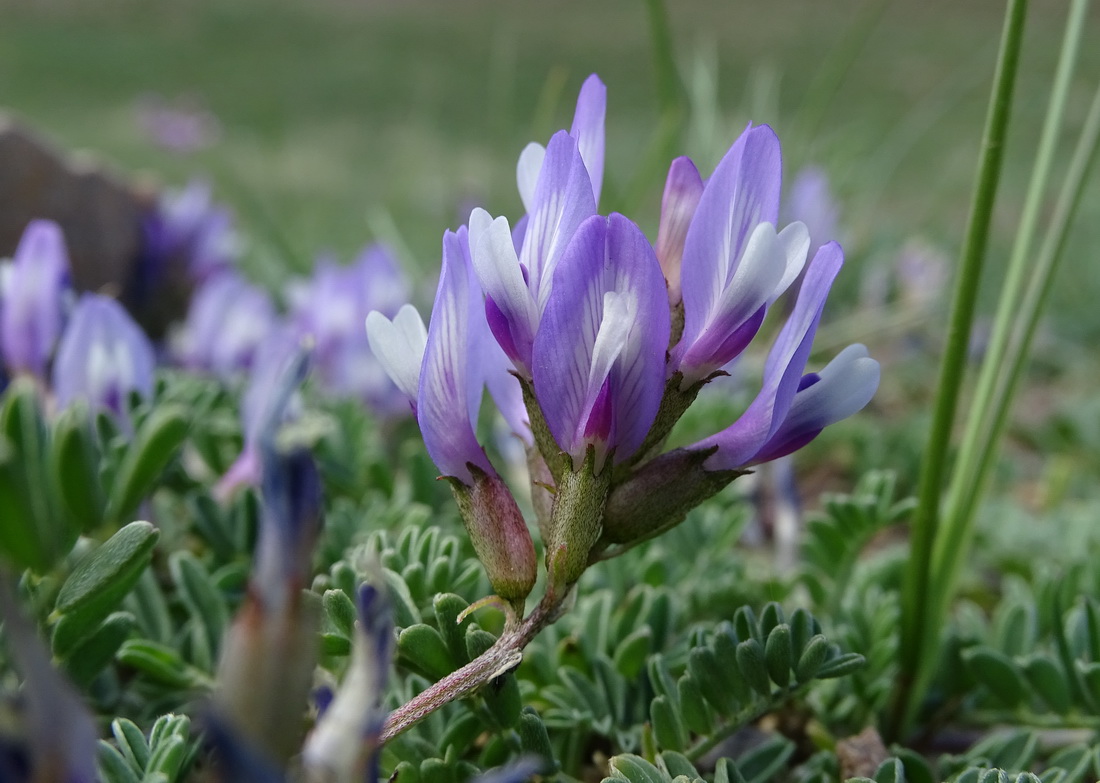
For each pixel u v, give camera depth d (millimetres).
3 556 130
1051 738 155
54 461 137
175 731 114
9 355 179
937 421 142
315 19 2184
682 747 134
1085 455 324
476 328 117
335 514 167
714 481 117
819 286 112
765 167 116
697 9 2455
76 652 127
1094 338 467
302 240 541
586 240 110
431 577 135
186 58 1714
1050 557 212
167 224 343
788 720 155
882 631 155
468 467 115
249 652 91
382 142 1059
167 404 176
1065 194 151
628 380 113
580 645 144
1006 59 134
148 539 122
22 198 313
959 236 598
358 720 91
